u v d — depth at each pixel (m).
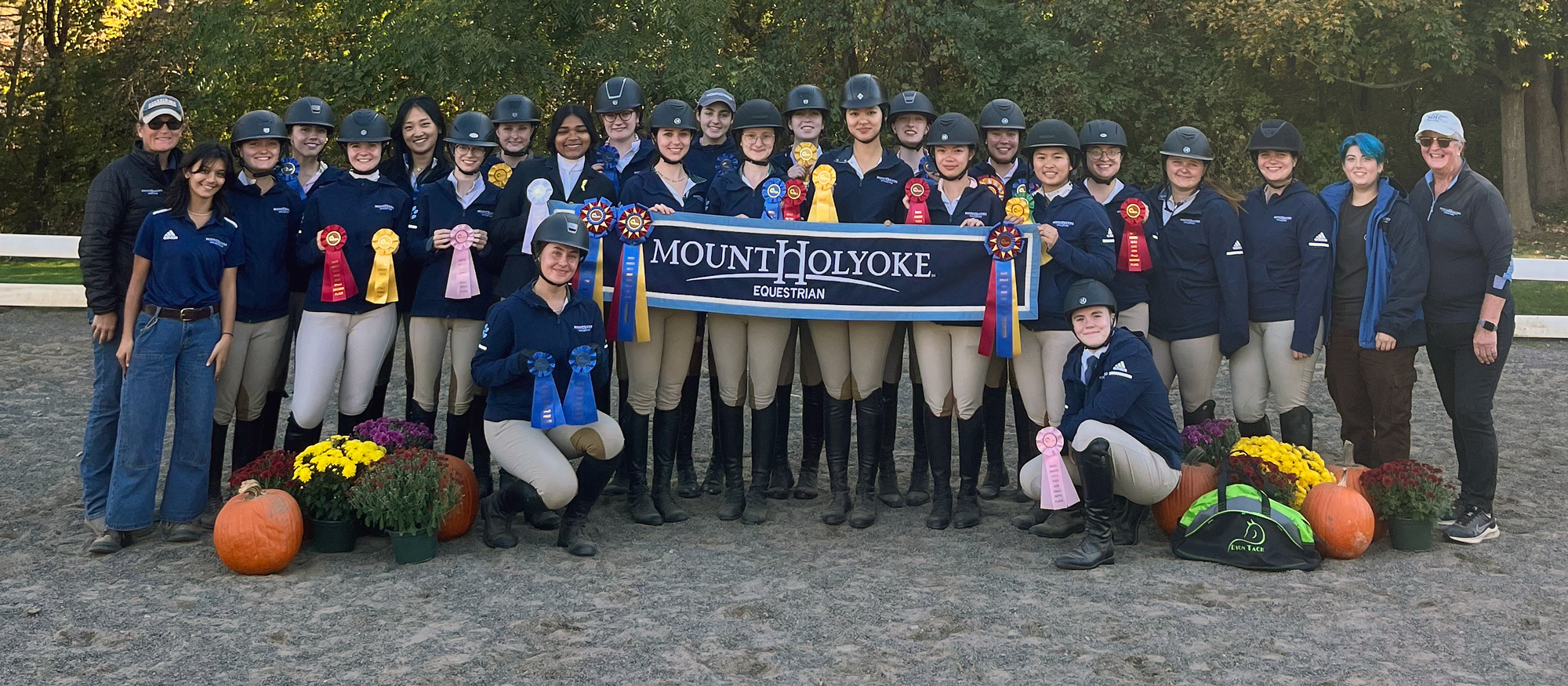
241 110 20.81
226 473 6.74
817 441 6.56
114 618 4.39
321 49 19.34
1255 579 4.96
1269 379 6.18
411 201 6.07
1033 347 5.96
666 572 5.05
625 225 5.72
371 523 5.11
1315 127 23.81
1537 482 6.74
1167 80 22.70
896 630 4.31
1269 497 5.27
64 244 13.52
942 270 5.84
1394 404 5.88
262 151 5.63
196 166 5.21
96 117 23.56
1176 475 5.39
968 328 5.87
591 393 5.22
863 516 5.85
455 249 5.80
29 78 24.45
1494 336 5.50
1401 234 5.73
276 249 5.76
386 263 5.77
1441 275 5.71
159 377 5.29
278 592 4.73
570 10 18.77
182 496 5.42
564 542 5.39
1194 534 5.27
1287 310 6.03
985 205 5.95
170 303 5.29
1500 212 5.54
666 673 3.89
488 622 4.39
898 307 5.84
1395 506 5.38
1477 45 21.27
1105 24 21.05
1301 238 5.93
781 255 5.88
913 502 6.35
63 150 24.75
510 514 5.45
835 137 22.19
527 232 5.81
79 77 23.64
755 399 6.07
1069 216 5.82
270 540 4.92
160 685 3.78
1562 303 14.99
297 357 5.75
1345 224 6.03
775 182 5.97
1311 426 6.08
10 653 4.03
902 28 20.61
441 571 5.04
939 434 5.91
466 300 5.97
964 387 5.89
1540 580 4.93
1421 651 4.11
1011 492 6.61
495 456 5.33
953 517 6.03
